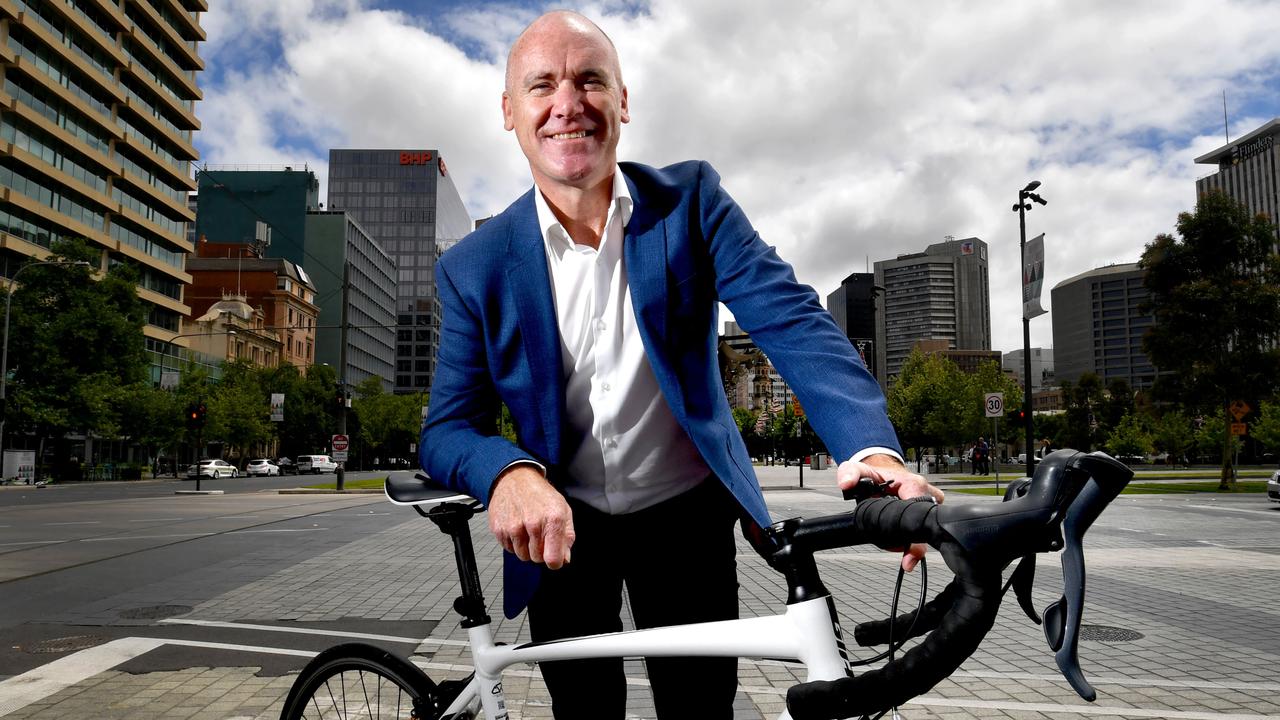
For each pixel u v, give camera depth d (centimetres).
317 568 905
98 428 4178
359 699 183
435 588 766
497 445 152
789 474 4428
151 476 5469
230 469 5653
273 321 9312
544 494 136
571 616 180
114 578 833
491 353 172
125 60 6116
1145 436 7400
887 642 116
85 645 537
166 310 6606
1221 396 2605
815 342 143
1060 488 86
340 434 2923
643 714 390
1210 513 1752
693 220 165
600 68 158
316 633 571
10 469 3741
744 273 158
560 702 173
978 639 89
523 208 175
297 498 2545
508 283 168
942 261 19050
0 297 4097
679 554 179
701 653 128
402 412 9406
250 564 939
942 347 17950
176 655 509
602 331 168
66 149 5481
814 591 117
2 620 620
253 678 457
